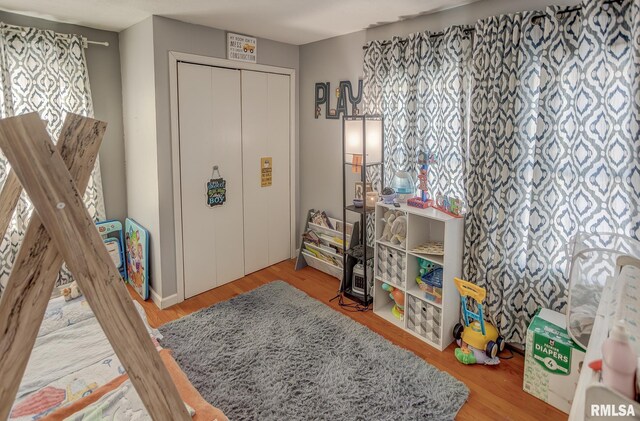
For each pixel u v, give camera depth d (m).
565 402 2.08
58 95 3.05
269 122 3.81
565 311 2.36
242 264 3.83
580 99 2.11
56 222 0.66
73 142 0.70
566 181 2.27
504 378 2.38
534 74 2.33
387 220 3.03
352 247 3.48
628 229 2.03
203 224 3.44
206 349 2.62
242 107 3.56
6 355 0.64
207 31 3.20
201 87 3.23
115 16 2.90
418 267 2.94
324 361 2.50
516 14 2.29
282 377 2.35
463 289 2.54
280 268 4.07
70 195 0.67
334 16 2.91
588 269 1.90
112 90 3.39
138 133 3.25
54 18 2.96
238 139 3.58
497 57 2.38
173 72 3.04
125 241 3.64
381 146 3.08
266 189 3.91
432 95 2.84
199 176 3.34
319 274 3.93
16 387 0.65
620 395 0.79
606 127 2.04
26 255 0.65
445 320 2.65
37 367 1.81
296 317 3.05
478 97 2.52
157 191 3.10
